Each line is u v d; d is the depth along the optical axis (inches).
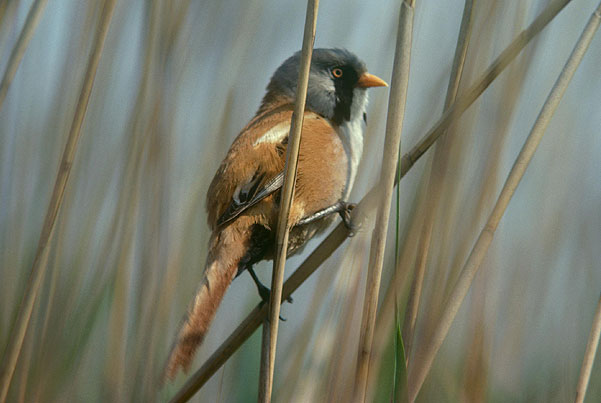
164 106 295.7
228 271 240.5
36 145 300.7
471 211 245.9
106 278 280.7
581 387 221.1
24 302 219.1
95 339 278.5
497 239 313.1
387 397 199.9
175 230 307.1
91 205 289.0
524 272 320.5
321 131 277.9
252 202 248.4
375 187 217.0
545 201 327.3
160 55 297.3
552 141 331.3
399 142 192.7
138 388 271.3
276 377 295.6
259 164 255.8
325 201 271.9
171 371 213.3
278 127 270.2
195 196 317.1
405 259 232.4
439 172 220.5
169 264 294.8
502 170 256.1
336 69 305.6
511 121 256.2
